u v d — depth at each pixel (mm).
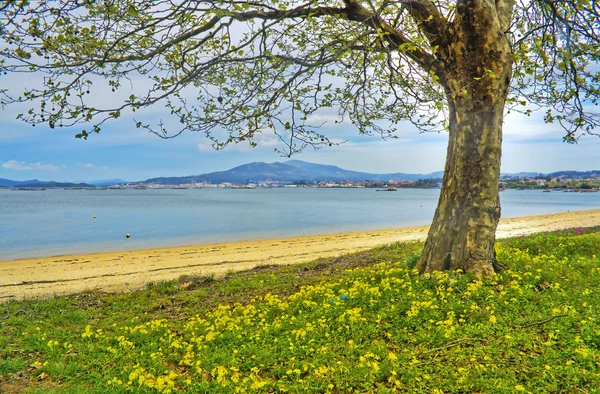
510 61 9203
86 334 8164
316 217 50688
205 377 6234
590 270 9258
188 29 7965
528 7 8945
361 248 22000
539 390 4848
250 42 7695
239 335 7512
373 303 8141
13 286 14625
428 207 74562
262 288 12320
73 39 7246
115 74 8195
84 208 70562
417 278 9312
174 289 13203
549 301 7461
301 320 7984
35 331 8766
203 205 81812
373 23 8039
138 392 5684
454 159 9570
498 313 7172
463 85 9219
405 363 5785
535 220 36906
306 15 8180
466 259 9297
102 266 18875
